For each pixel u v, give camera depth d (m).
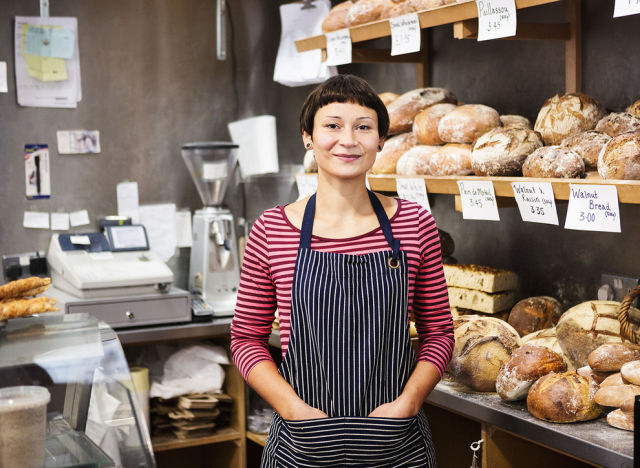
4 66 3.00
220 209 3.19
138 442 1.33
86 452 1.31
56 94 3.09
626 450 1.47
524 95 2.48
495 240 2.62
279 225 1.56
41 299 1.45
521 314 2.15
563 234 2.36
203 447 3.39
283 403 1.49
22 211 3.07
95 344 1.41
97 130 3.18
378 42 3.13
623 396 1.58
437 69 2.82
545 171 1.86
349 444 1.47
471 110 2.21
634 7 1.58
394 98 2.64
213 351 3.02
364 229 1.54
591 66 2.23
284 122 3.53
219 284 3.06
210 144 3.09
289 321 1.52
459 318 2.03
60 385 1.33
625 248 2.16
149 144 3.29
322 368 1.49
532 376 1.72
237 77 3.44
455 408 1.88
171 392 2.91
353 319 1.48
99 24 3.15
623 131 1.82
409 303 1.54
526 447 1.89
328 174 1.54
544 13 2.38
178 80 3.33
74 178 3.16
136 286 2.81
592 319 1.82
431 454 1.58
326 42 2.70
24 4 3.02
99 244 3.00
